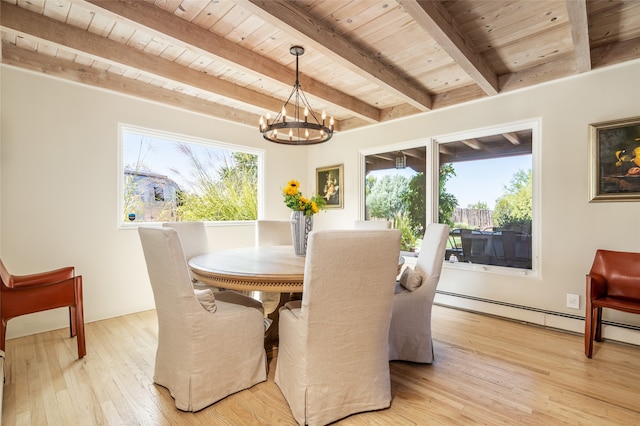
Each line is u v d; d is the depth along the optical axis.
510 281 3.07
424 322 2.19
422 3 1.78
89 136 2.98
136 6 1.92
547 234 2.86
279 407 1.69
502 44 2.46
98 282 3.04
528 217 3.05
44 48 2.58
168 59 2.74
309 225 2.58
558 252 2.80
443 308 3.44
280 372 1.84
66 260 2.86
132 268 3.26
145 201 3.53
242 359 1.84
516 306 3.01
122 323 2.95
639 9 2.02
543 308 2.88
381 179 4.23
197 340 1.67
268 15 1.84
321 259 1.41
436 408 1.69
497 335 2.67
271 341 2.51
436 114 3.61
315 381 1.52
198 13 2.08
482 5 1.97
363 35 2.32
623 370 2.08
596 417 1.61
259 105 3.50
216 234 4.00
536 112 2.91
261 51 2.56
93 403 1.72
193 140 3.76
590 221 2.64
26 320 2.65
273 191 4.65
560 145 2.78
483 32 2.28
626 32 2.32
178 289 1.64
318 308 1.48
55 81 2.79
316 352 1.52
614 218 2.53
